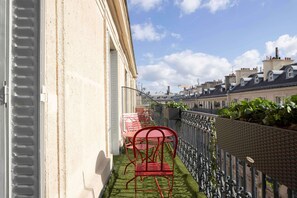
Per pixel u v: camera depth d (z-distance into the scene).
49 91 1.65
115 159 5.26
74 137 2.36
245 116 1.65
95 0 3.42
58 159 1.80
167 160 5.11
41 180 1.29
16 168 1.26
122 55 7.85
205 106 41.25
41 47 1.28
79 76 2.56
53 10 1.73
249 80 29.17
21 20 1.26
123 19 5.58
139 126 6.02
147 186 3.53
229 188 2.13
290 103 1.26
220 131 2.07
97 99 3.54
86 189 2.67
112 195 3.20
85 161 2.80
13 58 1.26
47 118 1.60
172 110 5.34
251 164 1.40
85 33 2.85
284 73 21.72
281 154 1.04
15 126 1.26
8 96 1.24
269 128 1.15
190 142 4.12
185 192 3.26
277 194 1.32
